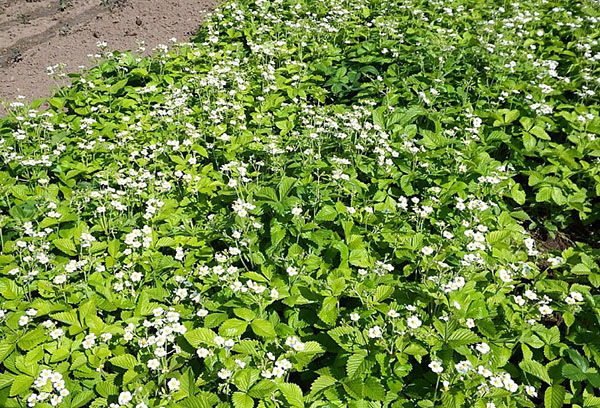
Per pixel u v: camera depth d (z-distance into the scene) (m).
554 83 1.73
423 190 1.33
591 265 1.08
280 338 0.92
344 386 0.82
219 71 1.74
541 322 1.08
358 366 0.85
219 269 1.01
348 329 0.90
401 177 1.32
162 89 1.83
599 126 1.48
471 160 1.35
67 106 1.80
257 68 1.85
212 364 0.85
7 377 0.85
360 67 1.90
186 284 1.01
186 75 1.89
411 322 0.88
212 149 1.52
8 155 1.43
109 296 1.00
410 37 2.01
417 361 0.90
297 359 0.87
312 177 1.27
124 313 0.97
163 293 1.01
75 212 1.25
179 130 1.57
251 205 1.12
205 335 0.87
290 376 0.95
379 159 1.32
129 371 0.85
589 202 1.39
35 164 1.38
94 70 1.93
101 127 1.60
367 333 0.90
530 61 1.82
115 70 1.96
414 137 1.56
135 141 1.54
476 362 0.87
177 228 1.21
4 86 2.05
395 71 1.83
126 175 1.40
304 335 0.95
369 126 1.42
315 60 1.96
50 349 0.89
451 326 0.90
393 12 2.29
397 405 0.83
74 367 0.86
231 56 2.03
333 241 1.11
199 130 1.52
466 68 1.81
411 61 1.84
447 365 0.85
